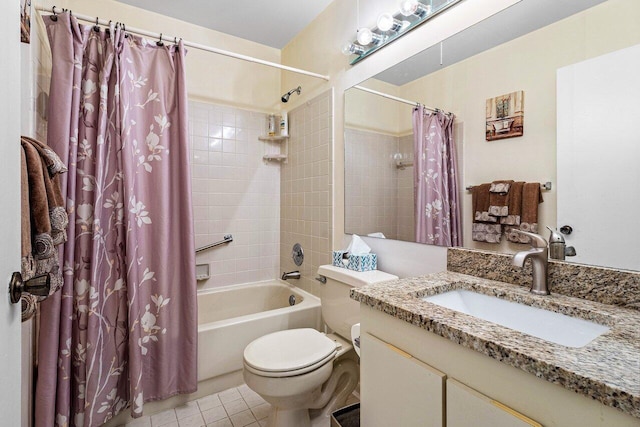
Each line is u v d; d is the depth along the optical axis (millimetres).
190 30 2244
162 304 1569
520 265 866
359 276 1479
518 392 592
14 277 556
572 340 790
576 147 916
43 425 1249
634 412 440
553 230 958
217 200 2369
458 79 1241
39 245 903
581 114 904
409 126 1458
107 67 1448
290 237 2494
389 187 1572
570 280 901
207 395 1727
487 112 1144
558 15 955
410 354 814
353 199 1818
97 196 1402
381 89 1611
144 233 1554
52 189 991
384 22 1474
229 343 1754
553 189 967
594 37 878
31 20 1253
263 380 1236
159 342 1566
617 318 729
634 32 808
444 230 1300
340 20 1923
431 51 1347
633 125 807
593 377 489
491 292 989
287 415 1364
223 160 2391
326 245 2061
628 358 552
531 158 1020
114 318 1469
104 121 1435
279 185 2666
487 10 1141
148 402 1558
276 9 2080
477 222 1178
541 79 994
